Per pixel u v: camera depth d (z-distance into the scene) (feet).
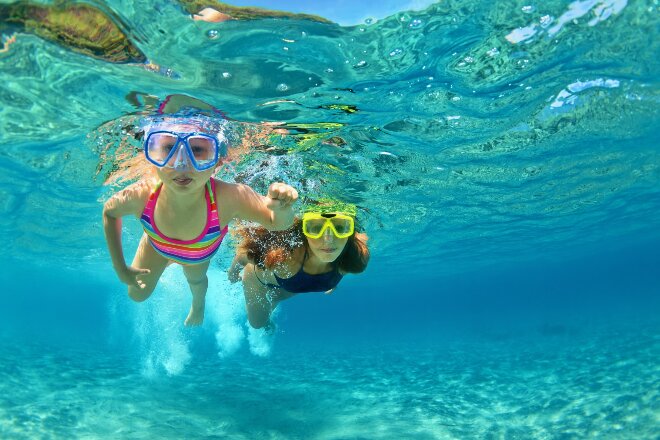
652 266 62.28
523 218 15.16
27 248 18.10
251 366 12.80
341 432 5.87
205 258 3.72
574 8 4.34
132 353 14.70
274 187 2.86
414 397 8.04
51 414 5.91
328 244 4.09
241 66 4.50
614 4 4.38
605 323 21.17
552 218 16.15
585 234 22.53
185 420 6.18
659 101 7.38
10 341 15.94
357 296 55.72
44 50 4.40
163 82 4.76
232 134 5.68
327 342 25.88
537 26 4.52
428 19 4.12
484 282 51.72
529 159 9.18
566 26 4.60
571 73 5.76
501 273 41.37
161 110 5.33
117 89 4.98
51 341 18.43
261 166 6.64
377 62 4.67
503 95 6.01
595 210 16.34
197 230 3.36
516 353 13.57
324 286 4.83
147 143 2.92
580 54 5.25
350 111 5.70
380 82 5.08
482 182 10.22
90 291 41.91
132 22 3.89
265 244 4.55
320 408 7.18
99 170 7.66
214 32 3.99
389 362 13.30
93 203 10.23
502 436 5.61
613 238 26.53
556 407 6.61
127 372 10.05
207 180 3.09
